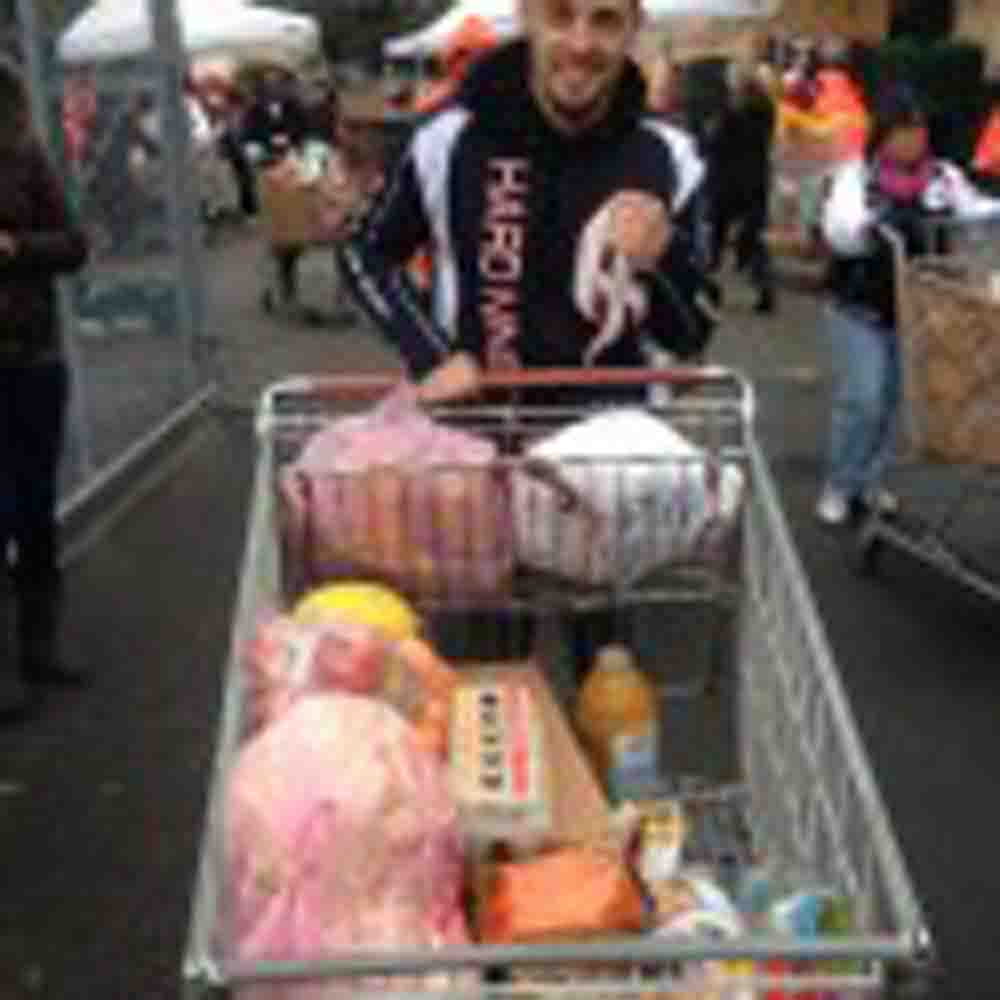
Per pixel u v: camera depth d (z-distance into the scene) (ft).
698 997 5.53
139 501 24.90
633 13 9.37
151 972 12.37
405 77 107.65
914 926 5.13
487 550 8.59
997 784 15.10
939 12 69.82
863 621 19.22
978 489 23.49
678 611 9.25
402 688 7.24
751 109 47.01
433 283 10.23
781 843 7.83
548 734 7.83
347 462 8.57
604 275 9.72
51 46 22.49
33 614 17.19
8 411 16.25
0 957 12.60
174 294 30.25
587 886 6.32
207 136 66.95
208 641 18.72
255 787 5.97
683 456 8.49
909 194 21.17
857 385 21.85
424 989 5.48
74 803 14.93
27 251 15.44
